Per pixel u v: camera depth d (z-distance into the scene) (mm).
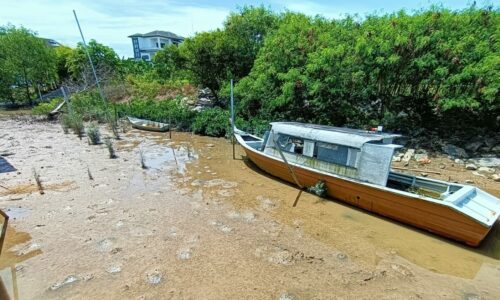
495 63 10359
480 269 5613
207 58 21547
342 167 8109
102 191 9328
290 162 9508
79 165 11953
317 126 9805
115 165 12023
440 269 5629
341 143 8055
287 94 14570
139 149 14719
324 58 13250
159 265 5699
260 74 16359
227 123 17141
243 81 17469
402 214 7066
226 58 21422
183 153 13977
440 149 11836
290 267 5668
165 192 9312
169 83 28953
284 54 15508
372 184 7371
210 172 11258
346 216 7688
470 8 12602
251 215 7777
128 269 5582
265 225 7266
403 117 14188
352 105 14414
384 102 14141
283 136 9898
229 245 6391
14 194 9000
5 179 10227
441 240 6535
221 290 5043
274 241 6562
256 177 10680
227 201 8648
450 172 10219
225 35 21453
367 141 7602
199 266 5676
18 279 5344
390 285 5203
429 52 11523
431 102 12664
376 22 13938
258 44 21875
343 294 4980
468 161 10805
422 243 6457
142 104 24500
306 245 6418
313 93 13930
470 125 12852
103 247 6293
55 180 10211
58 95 34969
